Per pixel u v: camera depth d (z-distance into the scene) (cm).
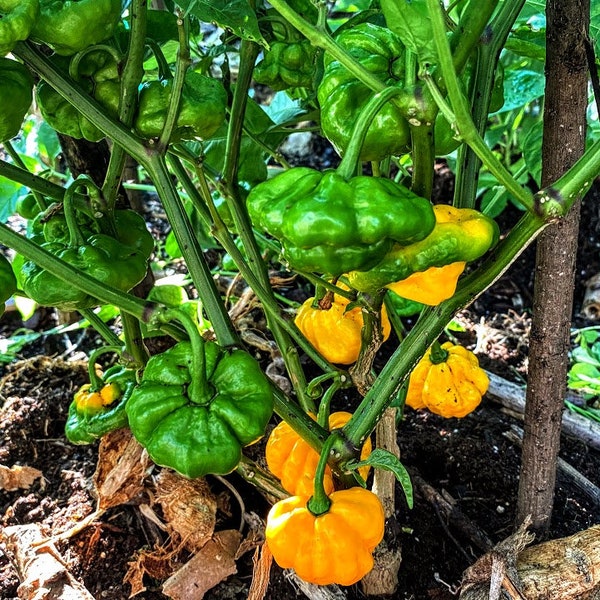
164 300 42
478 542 36
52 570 34
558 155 26
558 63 24
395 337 51
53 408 44
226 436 21
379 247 19
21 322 55
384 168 31
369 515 25
